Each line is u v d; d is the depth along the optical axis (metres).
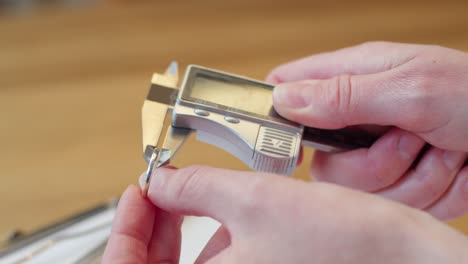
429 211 0.40
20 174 0.46
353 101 0.35
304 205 0.31
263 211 0.31
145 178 0.34
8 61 0.51
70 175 0.46
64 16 0.54
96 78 0.50
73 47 0.52
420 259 0.30
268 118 0.36
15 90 0.50
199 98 0.36
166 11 0.55
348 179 0.39
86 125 0.48
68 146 0.47
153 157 0.34
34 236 0.41
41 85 0.50
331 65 0.39
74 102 0.49
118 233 0.33
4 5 0.61
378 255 0.30
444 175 0.38
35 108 0.49
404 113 0.36
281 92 0.36
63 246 0.40
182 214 0.33
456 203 0.39
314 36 0.53
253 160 0.35
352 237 0.30
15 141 0.47
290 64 0.41
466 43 0.53
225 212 0.32
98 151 0.47
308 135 0.38
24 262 0.39
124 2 0.56
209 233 0.36
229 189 0.32
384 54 0.37
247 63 0.51
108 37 0.53
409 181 0.39
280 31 0.54
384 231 0.30
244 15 0.55
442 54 0.36
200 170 0.33
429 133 0.36
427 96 0.35
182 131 0.36
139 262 0.33
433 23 0.55
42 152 0.47
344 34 0.54
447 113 0.35
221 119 0.35
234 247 0.32
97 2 0.60
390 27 0.54
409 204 0.39
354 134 0.38
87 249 0.40
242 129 0.35
